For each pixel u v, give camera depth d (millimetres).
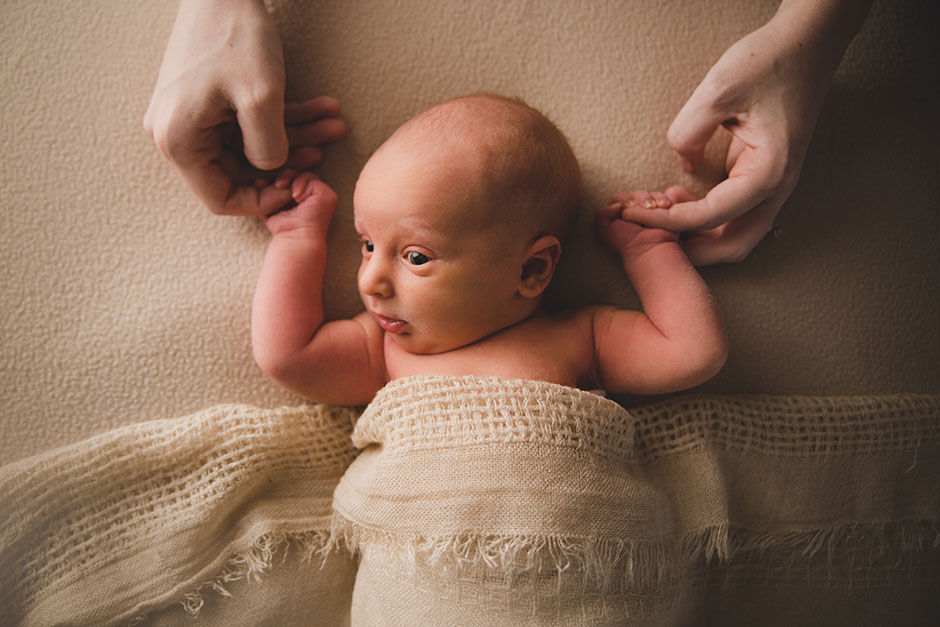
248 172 885
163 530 823
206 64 760
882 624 947
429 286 787
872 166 957
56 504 813
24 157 895
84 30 893
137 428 841
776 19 829
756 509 910
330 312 918
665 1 938
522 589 733
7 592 805
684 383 837
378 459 789
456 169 760
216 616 840
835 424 907
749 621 948
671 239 870
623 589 761
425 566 747
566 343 859
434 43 922
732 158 914
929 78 965
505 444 739
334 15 905
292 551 863
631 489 779
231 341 909
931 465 921
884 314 957
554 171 814
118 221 902
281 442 869
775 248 946
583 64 936
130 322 900
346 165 918
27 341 895
